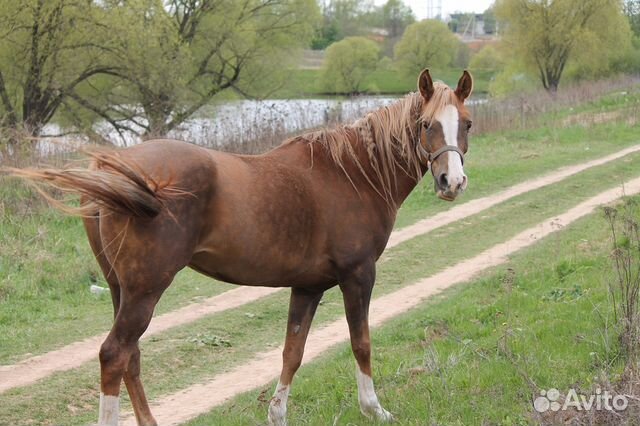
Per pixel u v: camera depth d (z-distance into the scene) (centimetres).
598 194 1631
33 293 974
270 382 720
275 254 532
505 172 1864
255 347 837
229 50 3177
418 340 794
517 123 2566
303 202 545
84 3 2438
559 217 1441
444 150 566
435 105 575
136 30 2527
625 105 3117
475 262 1171
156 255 484
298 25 3269
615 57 4997
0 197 1268
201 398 689
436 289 1044
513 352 682
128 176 468
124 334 485
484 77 5644
